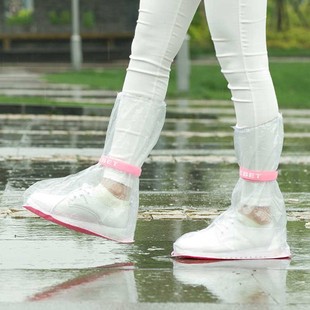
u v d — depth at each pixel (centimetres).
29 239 622
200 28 5488
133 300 466
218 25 570
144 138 580
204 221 711
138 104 578
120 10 5544
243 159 580
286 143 1469
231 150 1314
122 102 580
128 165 576
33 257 566
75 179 583
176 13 572
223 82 3156
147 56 576
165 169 1083
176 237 639
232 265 555
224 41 573
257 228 577
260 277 520
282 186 945
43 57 5225
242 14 566
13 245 602
